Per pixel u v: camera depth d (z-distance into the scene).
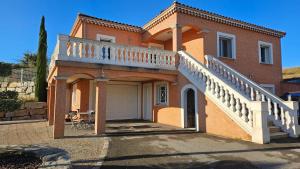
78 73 10.13
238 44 15.34
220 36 14.69
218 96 10.28
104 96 10.58
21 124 14.26
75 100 16.45
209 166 5.72
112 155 6.71
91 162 5.95
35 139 9.19
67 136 9.71
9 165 4.10
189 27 14.30
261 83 16.17
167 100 14.23
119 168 5.55
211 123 10.53
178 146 7.88
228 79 12.36
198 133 10.58
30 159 4.43
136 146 7.88
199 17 13.81
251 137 8.59
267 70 16.70
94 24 14.94
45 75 20.14
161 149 7.45
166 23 13.95
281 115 9.78
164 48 17.41
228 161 6.11
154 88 15.76
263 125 8.29
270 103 10.35
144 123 14.48
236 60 15.08
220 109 10.05
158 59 12.59
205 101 10.95
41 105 18.70
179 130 11.42
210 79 10.77
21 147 5.02
